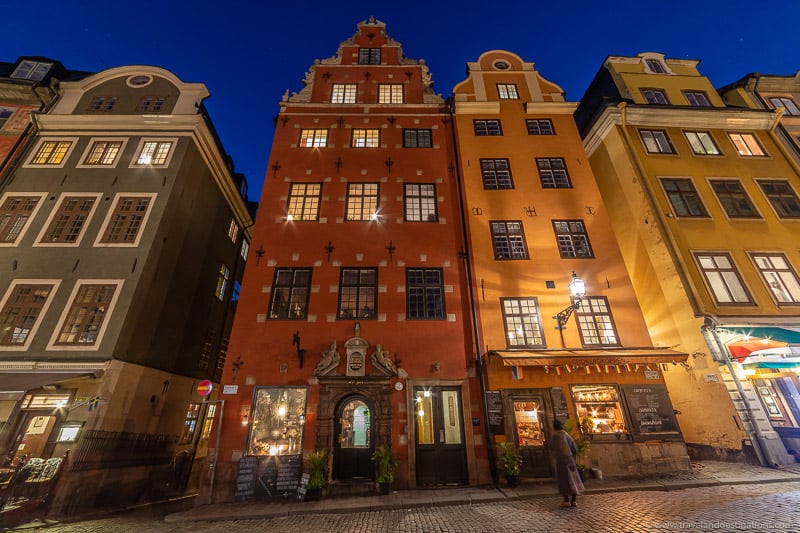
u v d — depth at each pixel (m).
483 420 10.00
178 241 13.58
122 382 10.41
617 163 14.34
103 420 9.63
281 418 9.88
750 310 10.72
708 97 15.62
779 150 14.23
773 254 11.82
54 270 11.37
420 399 10.30
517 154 14.27
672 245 11.70
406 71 16.58
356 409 10.16
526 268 11.92
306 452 9.41
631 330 11.00
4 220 12.28
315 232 12.48
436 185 13.73
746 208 12.80
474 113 15.29
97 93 15.14
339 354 10.54
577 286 9.12
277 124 14.78
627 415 9.76
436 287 11.79
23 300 10.94
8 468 8.52
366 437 9.83
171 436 12.93
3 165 13.30
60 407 9.75
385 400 9.96
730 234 12.11
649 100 15.47
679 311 11.20
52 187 12.92
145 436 11.41
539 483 8.95
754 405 9.47
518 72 16.50
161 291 12.45
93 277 11.34
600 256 12.14
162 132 14.41
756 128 14.81
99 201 12.73
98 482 9.36
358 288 11.62
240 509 7.88
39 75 15.59
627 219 13.68
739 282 11.27
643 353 9.98
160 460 12.16
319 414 9.71
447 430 10.01
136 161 13.71
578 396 10.01
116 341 10.35
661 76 16.17
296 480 8.75
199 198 15.24
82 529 7.15
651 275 12.39
